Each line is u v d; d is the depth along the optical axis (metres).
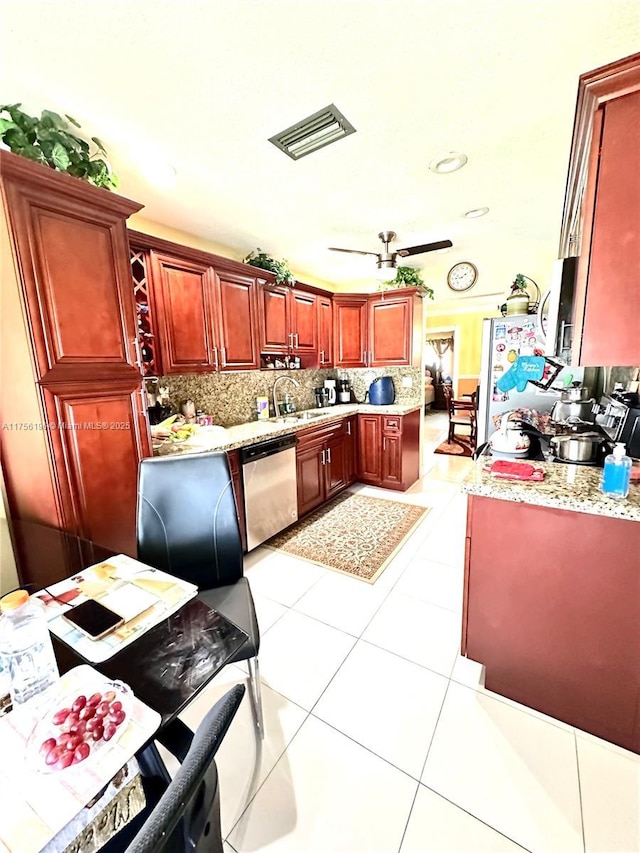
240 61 1.22
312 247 3.18
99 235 1.58
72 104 1.39
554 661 1.35
